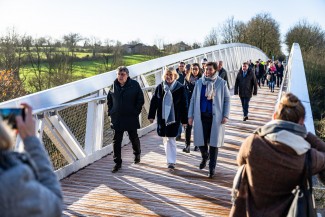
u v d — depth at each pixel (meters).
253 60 27.34
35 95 4.28
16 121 1.45
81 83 5.43
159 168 5.26
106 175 4.96
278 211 1.99
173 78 5.01
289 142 1.92
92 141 5.52
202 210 3.83
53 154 4.66
